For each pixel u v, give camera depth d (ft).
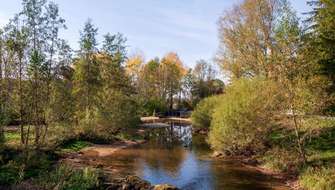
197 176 75.00
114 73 150.71
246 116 90.43
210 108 160.25
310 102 70.54
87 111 127.65
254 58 126.72
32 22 79.92
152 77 287.07
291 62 71.61
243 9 130.72
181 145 123.54
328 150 76.38
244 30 129.39
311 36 79.00
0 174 58.75
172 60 320.91
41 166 67.72
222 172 78.69
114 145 119.03
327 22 80.74
